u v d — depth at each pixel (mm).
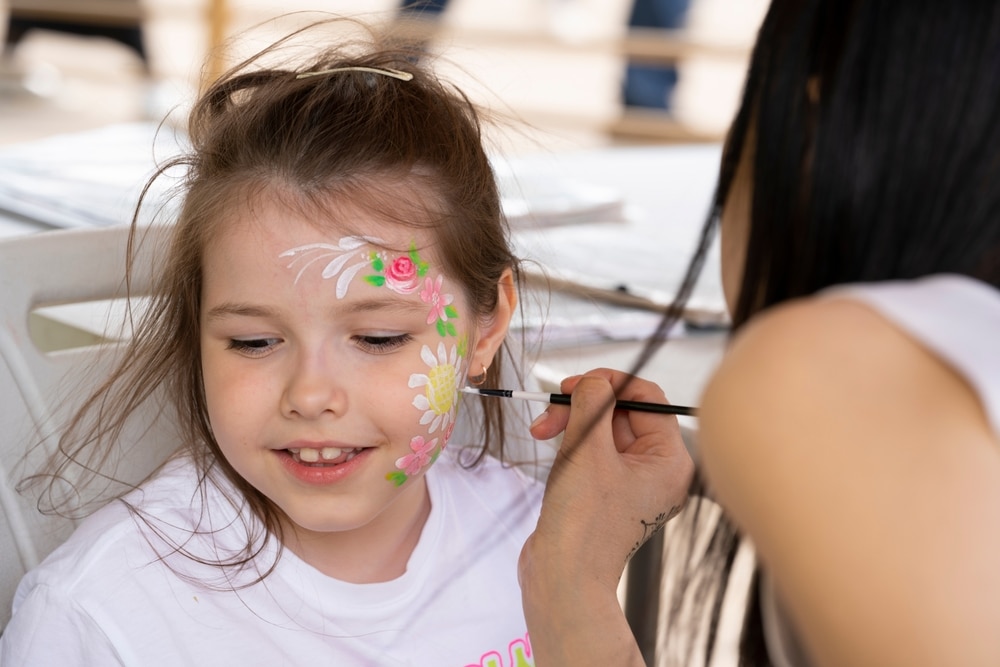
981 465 447
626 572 959
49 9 4301
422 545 980
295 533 924
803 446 468
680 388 1047
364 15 1362
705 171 2188
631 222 1730
